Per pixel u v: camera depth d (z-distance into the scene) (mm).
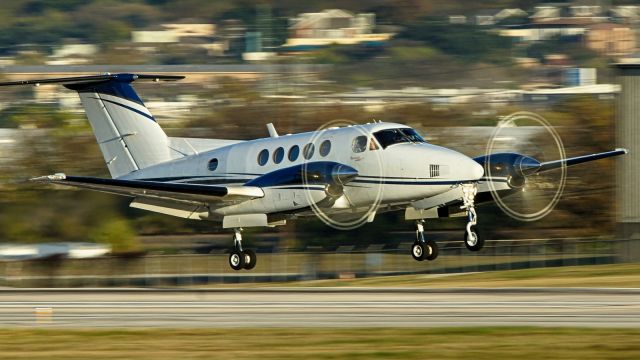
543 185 113188
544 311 75250
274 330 67312
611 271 109000
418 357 57000
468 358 56719
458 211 103000
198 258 130000
